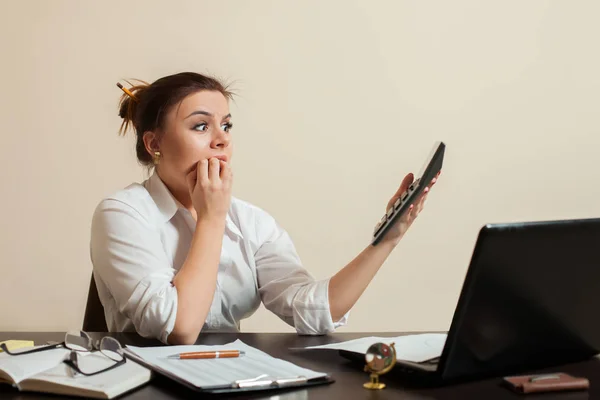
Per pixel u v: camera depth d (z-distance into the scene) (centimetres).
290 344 148
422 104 328
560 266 107
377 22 323
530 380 109
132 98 181
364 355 123
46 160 308
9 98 305
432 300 331
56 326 310
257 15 316
